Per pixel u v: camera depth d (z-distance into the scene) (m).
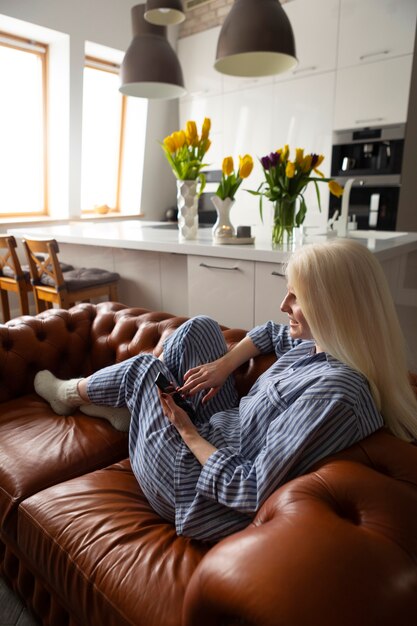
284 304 1.07
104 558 0.95
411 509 0.69
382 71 3.92
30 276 3.41
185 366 1.39
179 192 3.03
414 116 4.00
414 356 2.74
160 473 1.09
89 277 3.28
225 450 1.01
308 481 0.76
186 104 5.46
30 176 4.83
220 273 2.71
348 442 0.87
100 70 5.05
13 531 1.20
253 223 5.12
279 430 0.89
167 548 0.97
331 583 0.55
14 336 1.75
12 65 4.40
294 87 4.49
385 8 3.80
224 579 0.60
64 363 1.88
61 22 4.20
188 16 5.18
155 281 3.27
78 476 1.32
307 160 2.48
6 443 1.40
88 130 5.22
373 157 4.22
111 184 5.67
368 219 4.30
